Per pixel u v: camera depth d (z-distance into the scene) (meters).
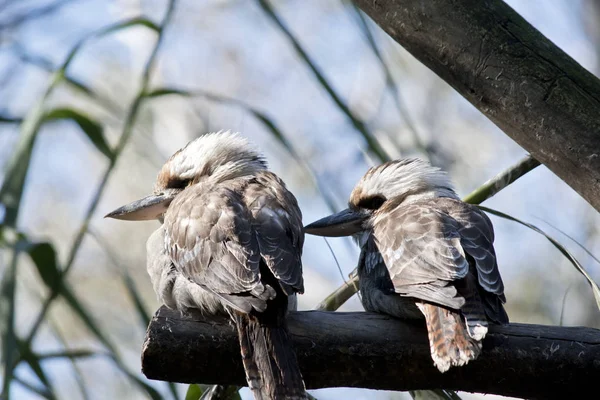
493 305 8.50
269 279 8.40
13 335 9.10
